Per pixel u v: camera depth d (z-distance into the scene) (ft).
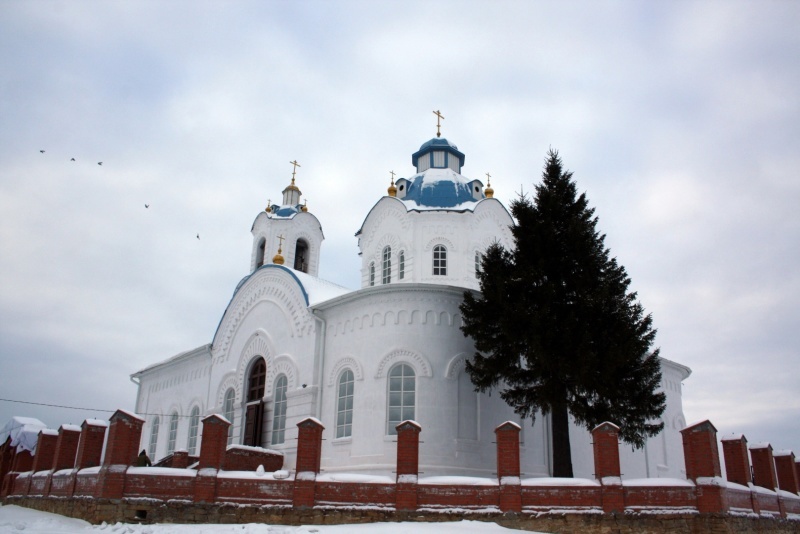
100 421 81.20
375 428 89.35
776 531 72.28
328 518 67.00
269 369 109.70
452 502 66.59
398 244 115.24
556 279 82.64
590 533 62.64
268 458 93.30
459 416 89.25
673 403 122.42
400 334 92.63
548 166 89.97
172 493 69.72
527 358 79.20
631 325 78.69
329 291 111.24
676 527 61.93
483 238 115.14
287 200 151.53
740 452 74.18
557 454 78.07
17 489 93.15
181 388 140.05
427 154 127.34
